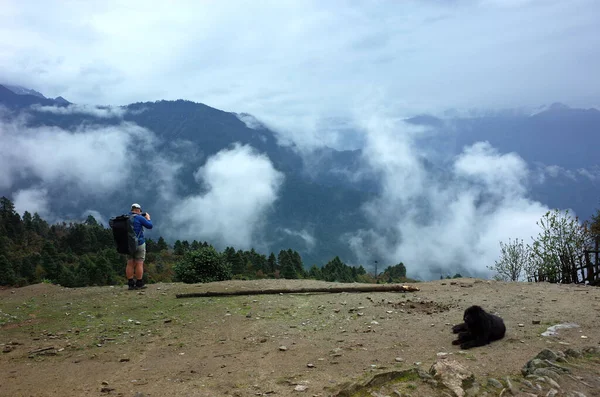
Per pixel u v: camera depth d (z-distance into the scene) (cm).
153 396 521
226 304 1090
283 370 606
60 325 921
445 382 488
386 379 516
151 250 5350
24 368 659
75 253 6291
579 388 474
